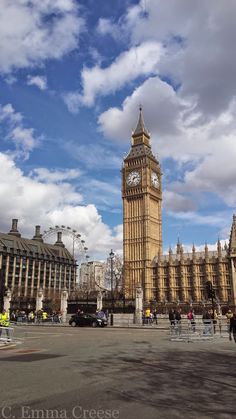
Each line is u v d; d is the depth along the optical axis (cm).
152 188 16100
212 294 4669
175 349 2278
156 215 16162
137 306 6291
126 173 16412
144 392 1100
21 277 17350
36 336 3478
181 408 944
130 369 1498
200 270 14475
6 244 17175
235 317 2734
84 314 5644
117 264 11138
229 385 1216
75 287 16475
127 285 11494
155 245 15688
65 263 19862
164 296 14662
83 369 1491
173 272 14850
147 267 14900
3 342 2764
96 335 3578
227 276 13888
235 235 11950
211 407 958
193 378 1323
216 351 2180
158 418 859
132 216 15812
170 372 1437
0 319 3769
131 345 2541
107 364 1630
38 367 1543
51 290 15550
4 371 1441
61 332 4088
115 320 6369
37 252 18400
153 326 5347
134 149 16725
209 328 3145
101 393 1078
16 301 8900
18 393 1073
